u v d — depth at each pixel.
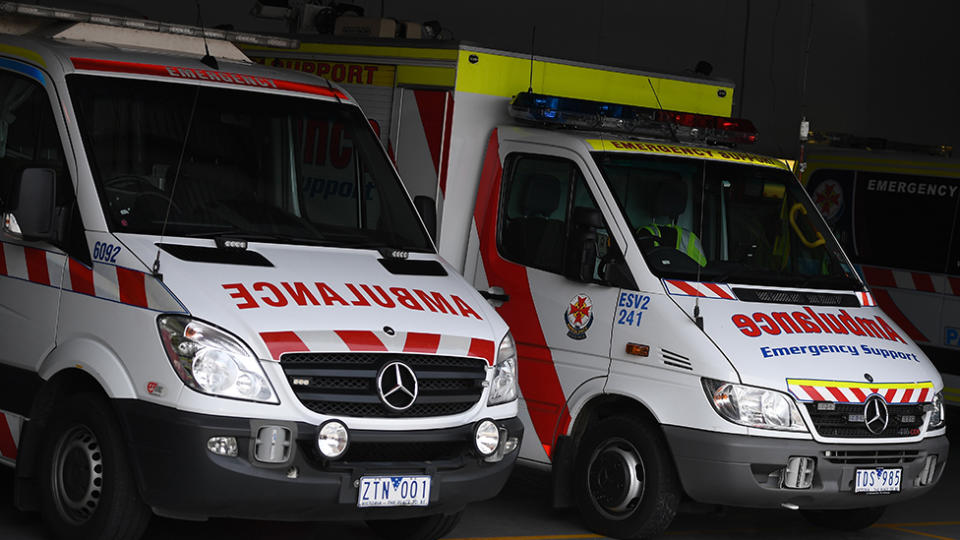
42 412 6.26
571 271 7.72
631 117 8.42
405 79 8.85
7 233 6.53
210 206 6.47
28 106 6.61
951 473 10.98
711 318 7.37
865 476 7.29
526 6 16.81
